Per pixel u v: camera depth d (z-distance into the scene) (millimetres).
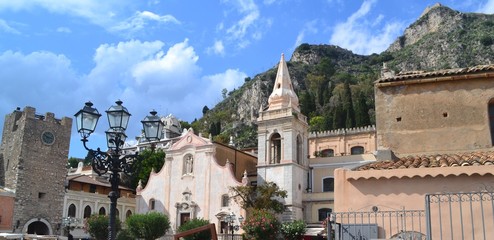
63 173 69938
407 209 14477
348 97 123188
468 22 197375
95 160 17844
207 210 63062
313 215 60375
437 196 13195
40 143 68000
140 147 100625
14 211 62844
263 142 64062
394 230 14359
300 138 64875
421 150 19891
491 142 19094
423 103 20453
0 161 68500
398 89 21016
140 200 69688
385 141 20531
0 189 62938
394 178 14836
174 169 68250
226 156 69375
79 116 17859
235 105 176625
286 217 58375
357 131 77375
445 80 20203
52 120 70312
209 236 49188
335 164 63250
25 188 64875
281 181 60750
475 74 19719
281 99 65375
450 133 19688
